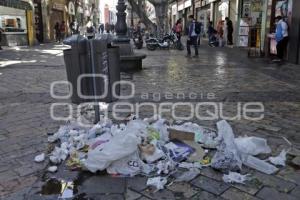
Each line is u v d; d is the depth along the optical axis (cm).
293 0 1188
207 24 2958
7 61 1305
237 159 359
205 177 337
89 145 393
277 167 359
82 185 324
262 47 1507
